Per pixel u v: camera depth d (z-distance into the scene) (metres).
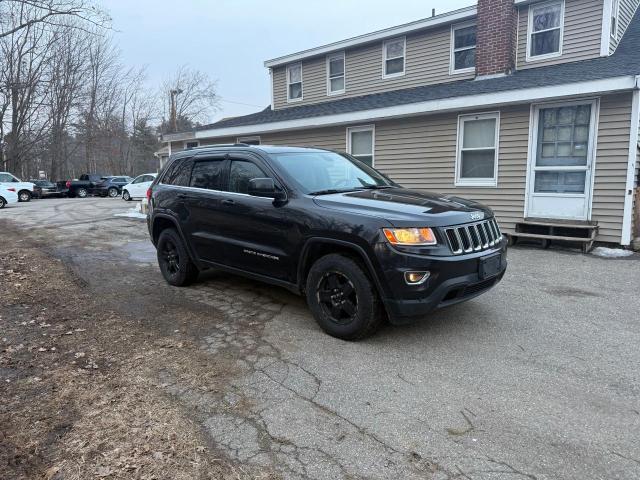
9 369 3.42
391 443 2.51
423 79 12.94
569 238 7.84
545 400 2.93
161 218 5.79
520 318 4.46
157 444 2.50
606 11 9.67
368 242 3.59
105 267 6.90
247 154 4.82
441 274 3.50
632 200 7.72
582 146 8.16
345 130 11.84
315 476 2.25
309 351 3.72
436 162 10.16
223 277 6.22
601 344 3.82
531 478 2.21
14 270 6.56
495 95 8.59
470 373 3.31
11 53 17.52
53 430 2.65
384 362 3.50
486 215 4.13
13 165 32.06
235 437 2.57
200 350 3.76
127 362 3.53
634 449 2.42
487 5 10.84
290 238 4.18
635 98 7.42
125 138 49.03
